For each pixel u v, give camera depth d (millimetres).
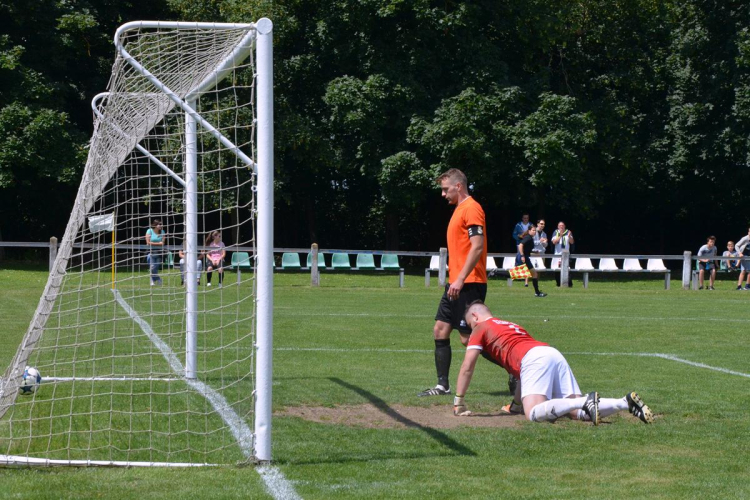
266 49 11875
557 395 13477
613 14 72688
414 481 10797
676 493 10414
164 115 17844
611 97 72875
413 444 12836
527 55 69438
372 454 12203
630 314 36250
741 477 11188
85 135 64125
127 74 14938
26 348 13141
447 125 60375
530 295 48062
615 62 74812
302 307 38344
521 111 65125
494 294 48406
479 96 61531
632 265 67000
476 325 14664
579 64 74562
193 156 17000
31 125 59188
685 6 72688
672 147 72250
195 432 13227
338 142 68688
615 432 13797
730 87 67875
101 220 17375
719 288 57438
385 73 63625
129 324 27719
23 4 62188
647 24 72938
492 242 83938
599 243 86562
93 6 68188
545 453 12406
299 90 69812
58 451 12102
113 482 10547
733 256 56312
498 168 63938
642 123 75125
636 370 20500
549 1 69438
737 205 79625
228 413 14555
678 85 72125
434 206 79312
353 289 50906
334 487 10438
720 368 20953
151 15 72500
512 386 16453
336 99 62594
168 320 28266
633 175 73000
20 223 73938
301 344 24906
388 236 75625
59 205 71500
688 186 76500
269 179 11734
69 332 25344
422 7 62594
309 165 67812
